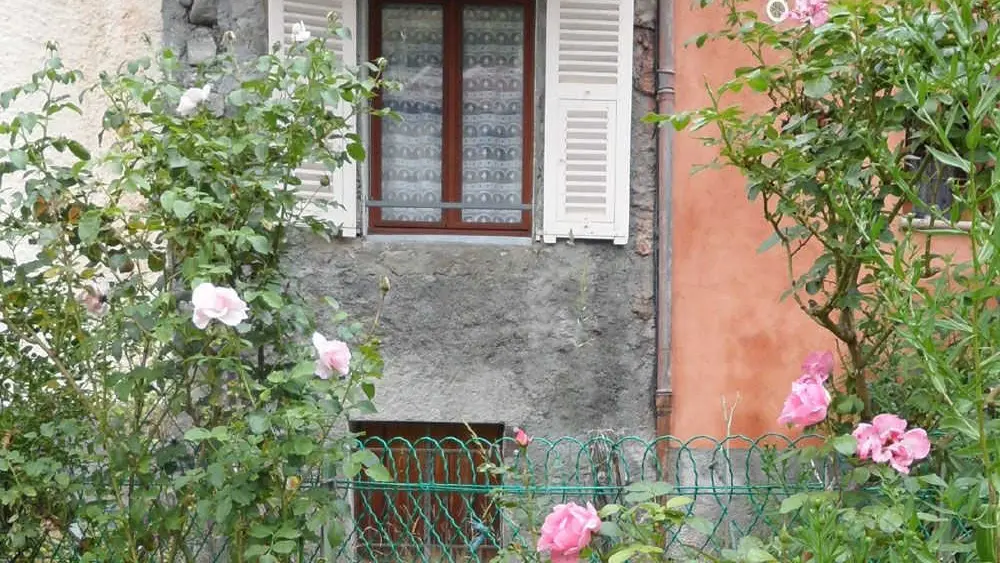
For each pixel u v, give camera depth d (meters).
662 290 5.07
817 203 3.33
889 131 3.24
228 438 2.99
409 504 4.80
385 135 5.28
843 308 3.43
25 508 3.38
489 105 5.31
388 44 5.30
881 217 2.96
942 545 2.72
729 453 5.04
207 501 3.08
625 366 5.08
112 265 3.23
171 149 3.16
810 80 3.17
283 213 3.38
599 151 5.07
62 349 3.44
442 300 5.00
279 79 3.35
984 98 2.54
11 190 4.64
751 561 2.73
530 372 5.02
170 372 3.21
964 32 2.62
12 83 4.90
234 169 3.28
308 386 3.16
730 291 5.10
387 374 4.96
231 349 3.08
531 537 3.58
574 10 5.06
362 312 4.97
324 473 3.23
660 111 5.08
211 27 4.97
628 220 5.08
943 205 4.79
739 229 5.10
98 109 5.00
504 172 5.31
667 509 2.93
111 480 3.33
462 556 4.54
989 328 2.59
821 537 2.68
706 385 5.09
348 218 4.95
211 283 3.14
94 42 5.02
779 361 5.10
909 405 3.45
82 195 3.35
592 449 4.96
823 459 3.57
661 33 5.08
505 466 3.56
